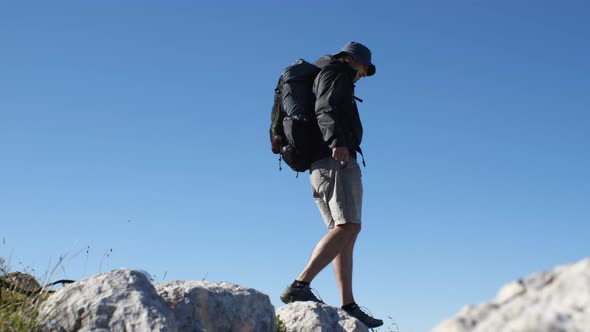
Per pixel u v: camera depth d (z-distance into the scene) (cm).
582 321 199
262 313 429
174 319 361
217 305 402
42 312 378
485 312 232
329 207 558
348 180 548
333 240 544
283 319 527
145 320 351
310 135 557
